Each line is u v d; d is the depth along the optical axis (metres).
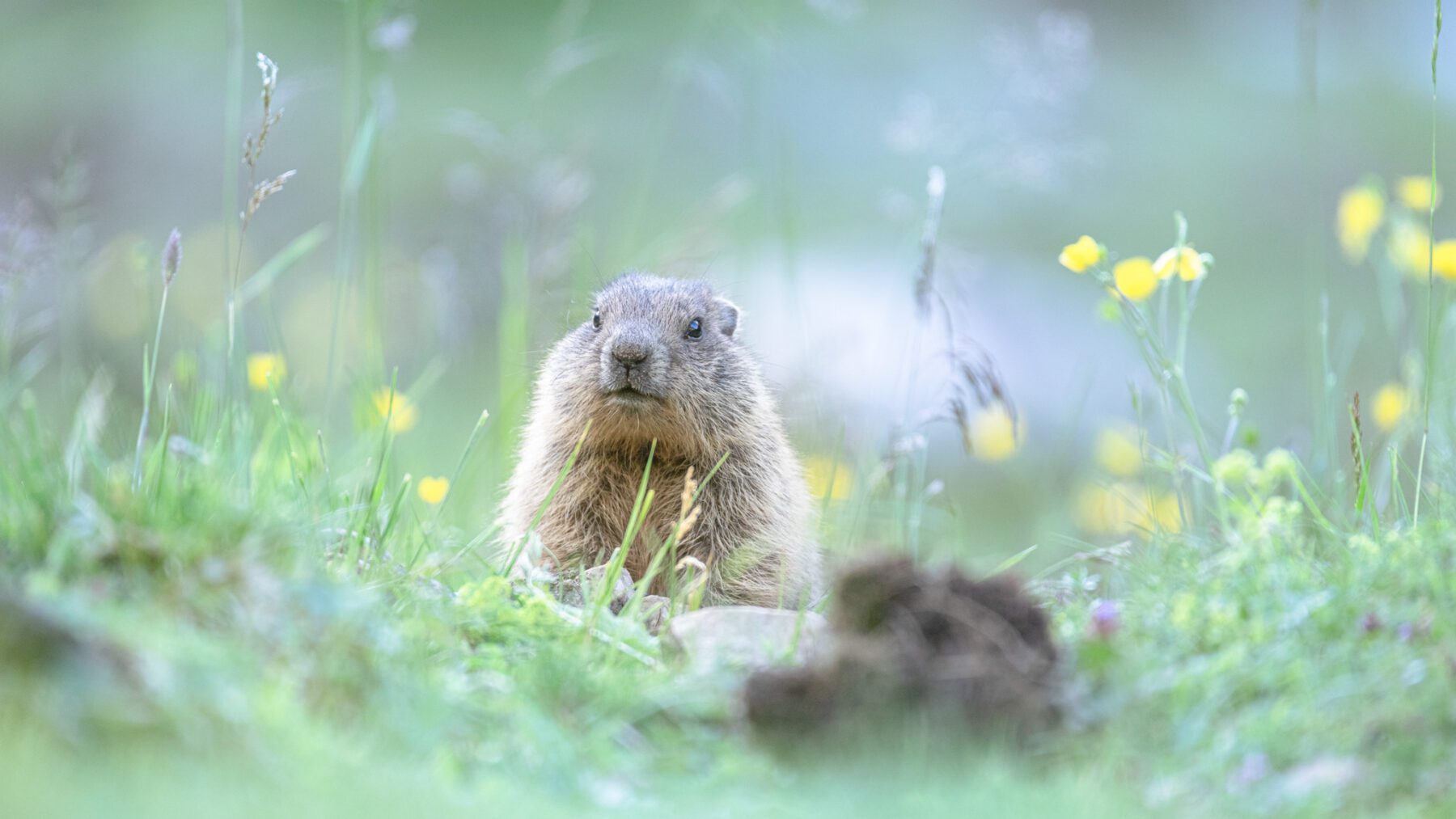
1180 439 21.44
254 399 12.18
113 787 5.06
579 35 30.72
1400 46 33.78
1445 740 6.17
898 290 21.22
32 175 27.34
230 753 5.50
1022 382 24.19
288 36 30.11
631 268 16.02
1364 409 22.19
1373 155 30.38
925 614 6.52
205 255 24.81
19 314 19.39
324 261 25.73
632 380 10.80
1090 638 6.88
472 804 5.47
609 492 11.34
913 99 16.64
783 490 11.55
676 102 29.28
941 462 21.02
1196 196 29.31
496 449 14.29
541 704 6.80
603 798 6.05
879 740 6.14
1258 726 6.29
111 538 6.82
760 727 6.38
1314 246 13.57
